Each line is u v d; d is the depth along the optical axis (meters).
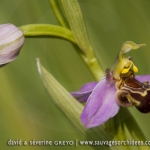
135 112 0.36
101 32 0.32
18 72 0.36
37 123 0.37
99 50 0.33
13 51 0.30
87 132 0.31
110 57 0.33
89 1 0.31
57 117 0.36
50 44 0.35
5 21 0.34
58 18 0.31
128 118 0.31
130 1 0.33
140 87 0.31
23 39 0.30
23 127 0.36
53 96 0.31
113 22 0.32
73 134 0.36
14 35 0.30
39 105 0.36
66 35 0.31
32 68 0.36
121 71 0.31
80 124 0.31
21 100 0.36
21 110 0.37
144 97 0.30
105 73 0.30
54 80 0.31
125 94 0.30
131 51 0.34
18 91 0.36
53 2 0.31
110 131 0.31
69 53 0.35
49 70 0.35
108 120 0.31
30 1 0.33
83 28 0.31
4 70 0.36
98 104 0.30
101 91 0.30
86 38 0.31
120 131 0.31
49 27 0.31
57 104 0.31
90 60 0.31
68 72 0.35
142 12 0.34
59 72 0.35
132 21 0.33
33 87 0.36
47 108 0.37
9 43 0.30
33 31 0.30
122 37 0.32
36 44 0.35
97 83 0.31
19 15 0.33
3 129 0.36
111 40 0.32
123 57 0.31
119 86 0.30
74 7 0.31
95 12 0.31
